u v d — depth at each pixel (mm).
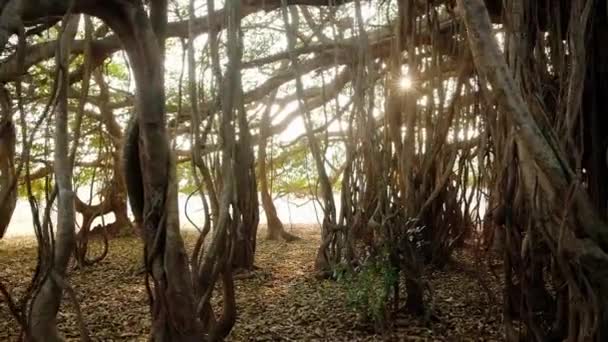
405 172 6602
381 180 6312
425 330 6504
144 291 9133
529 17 5117
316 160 5324
